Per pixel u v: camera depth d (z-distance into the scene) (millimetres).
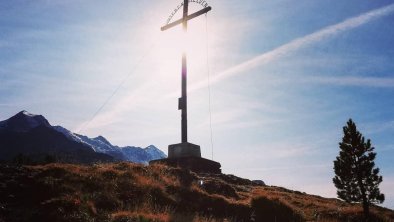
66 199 13414
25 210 12414
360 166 26656
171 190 18391
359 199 26406
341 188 27219
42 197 13625
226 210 18141
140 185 17141
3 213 11891
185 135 27344
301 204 25172
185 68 28375
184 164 26406
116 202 14820
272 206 19250
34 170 15789
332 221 21391
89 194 14711
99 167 18875
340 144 27891
